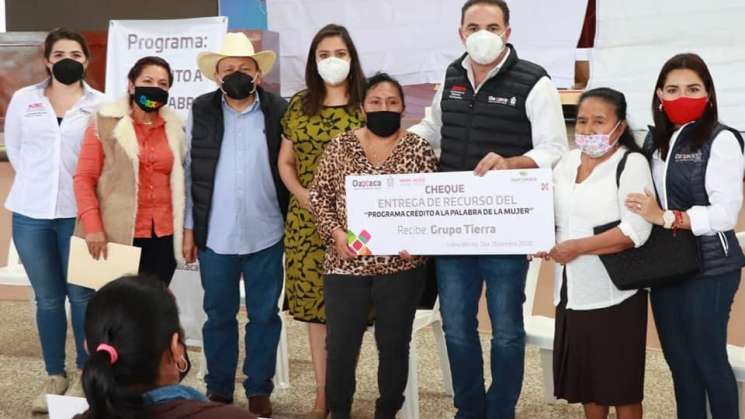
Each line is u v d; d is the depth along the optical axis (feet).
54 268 11.64
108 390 4.69
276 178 10.93
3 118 16.43
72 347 14.71
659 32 12.91
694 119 8.38
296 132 10.46
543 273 14.58
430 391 12.55
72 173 11.32
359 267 9.73
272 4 15.70
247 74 10.56
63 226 11.40
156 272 11.05
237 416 4.90
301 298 10.79
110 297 4.96
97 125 10.64
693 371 8.71
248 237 10.81
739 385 9.55
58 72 11.03
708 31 12.55
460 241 9.25
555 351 9.09
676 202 8.45
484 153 9.39
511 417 9.83
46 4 21.11
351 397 10.09
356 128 10.25
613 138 8.63
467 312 9.76
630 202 8.32
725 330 8.61
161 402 4.89
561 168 9.09
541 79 9.27
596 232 8.63
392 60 14.92
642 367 8.82
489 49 9.02
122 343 4.84
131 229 10.53
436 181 9.21
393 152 9.71
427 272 10.25
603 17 13.34
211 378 11.23
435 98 10.30
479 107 9.41
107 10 20.74
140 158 10.55
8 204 11.55
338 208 9.87
